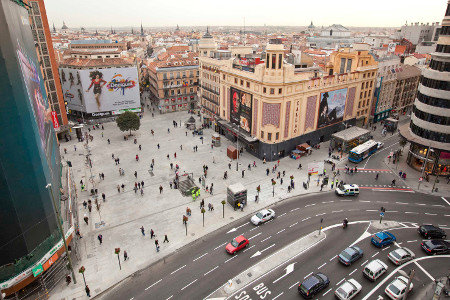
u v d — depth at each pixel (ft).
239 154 234.99
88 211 162.09
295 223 150.82
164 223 151.84
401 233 143.33
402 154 232.73
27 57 120.88
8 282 100.53
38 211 107.86
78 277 118.93
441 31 180.04
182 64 344.08
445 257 128.36
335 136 230.89
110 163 219.82
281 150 222.89
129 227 148.97
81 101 303.27
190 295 110.93
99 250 133.49
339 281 116.26
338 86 242.78
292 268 122.62
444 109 182.39
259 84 209.77
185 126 300.40
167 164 217.56
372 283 115.24
